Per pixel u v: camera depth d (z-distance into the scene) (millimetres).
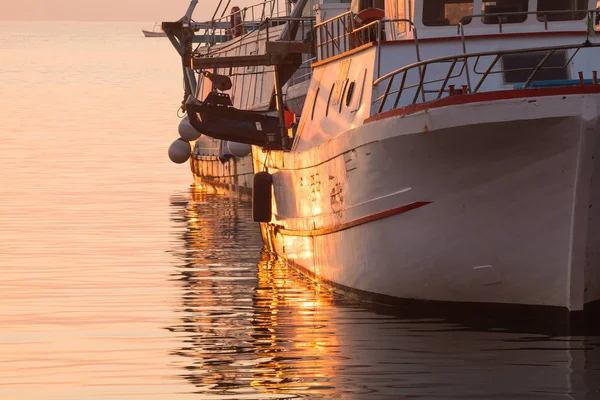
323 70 60906
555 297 48250
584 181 45938
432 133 46500
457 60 50469
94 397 40312
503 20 54312
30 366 44250
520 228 47594
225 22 110500
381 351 45344
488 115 45344
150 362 44625
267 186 68250
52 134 158125
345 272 55125
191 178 114188
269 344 47062
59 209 91062
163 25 102688
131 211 90875
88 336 48906
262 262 68125
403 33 54781
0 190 102000
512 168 46562
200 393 40562
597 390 39844
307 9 90875
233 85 103062
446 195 48094
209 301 56156
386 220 50438
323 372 42688
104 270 65188
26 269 65438
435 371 42406
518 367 42688
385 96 50438
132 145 144125
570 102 44688
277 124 70500
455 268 49188
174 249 73000
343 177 53312
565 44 52625
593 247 47594
